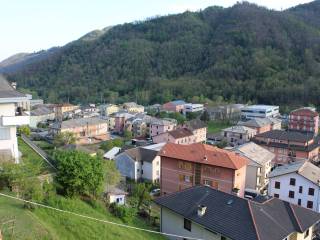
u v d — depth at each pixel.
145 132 106.12
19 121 28.55
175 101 147.62
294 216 29.81
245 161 49.59
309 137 73.31
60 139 81.31
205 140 97.69
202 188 32.56
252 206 28.28
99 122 106.94
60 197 24.98
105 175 31.80
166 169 52.38
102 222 24.73
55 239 19.56
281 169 51.62
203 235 28.28
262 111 122.56
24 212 20.81
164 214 31.97
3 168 23.05
